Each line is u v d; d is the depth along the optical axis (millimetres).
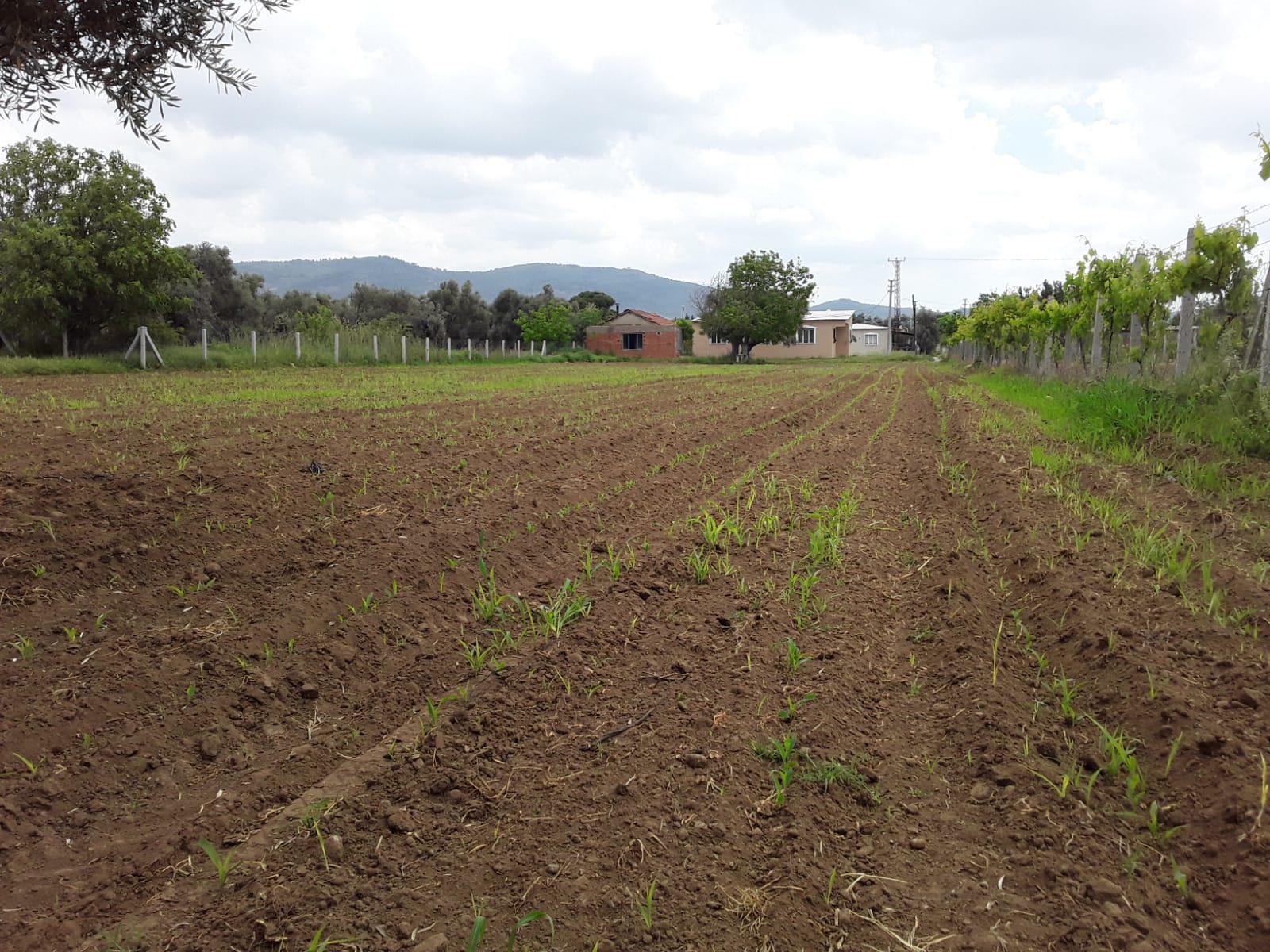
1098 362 19062
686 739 3666
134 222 26359
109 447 8984
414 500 7527
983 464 9875
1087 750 3527
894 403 20453
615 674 4359
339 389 18875
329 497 7242
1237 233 11281
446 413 14094
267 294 54562
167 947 2541
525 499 7828
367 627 4930
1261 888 2631
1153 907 2629
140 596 5051
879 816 3154
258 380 21672
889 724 3869
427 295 66188
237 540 6023
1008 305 33406
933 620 5059
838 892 2732
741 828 3062
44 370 22438
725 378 31594
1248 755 3246
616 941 2508
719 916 2611
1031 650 4613
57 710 3844
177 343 32719
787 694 4074
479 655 4566
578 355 54938
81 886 2869
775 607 5215
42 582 4945
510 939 2453
